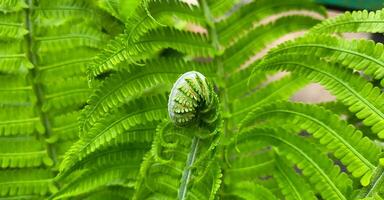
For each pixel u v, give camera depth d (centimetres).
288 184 71
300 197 70
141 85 70
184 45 73
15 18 75
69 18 77
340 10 99
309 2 77
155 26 69
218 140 63
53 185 78
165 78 71
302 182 70
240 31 77
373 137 76
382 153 67
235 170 74
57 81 77
